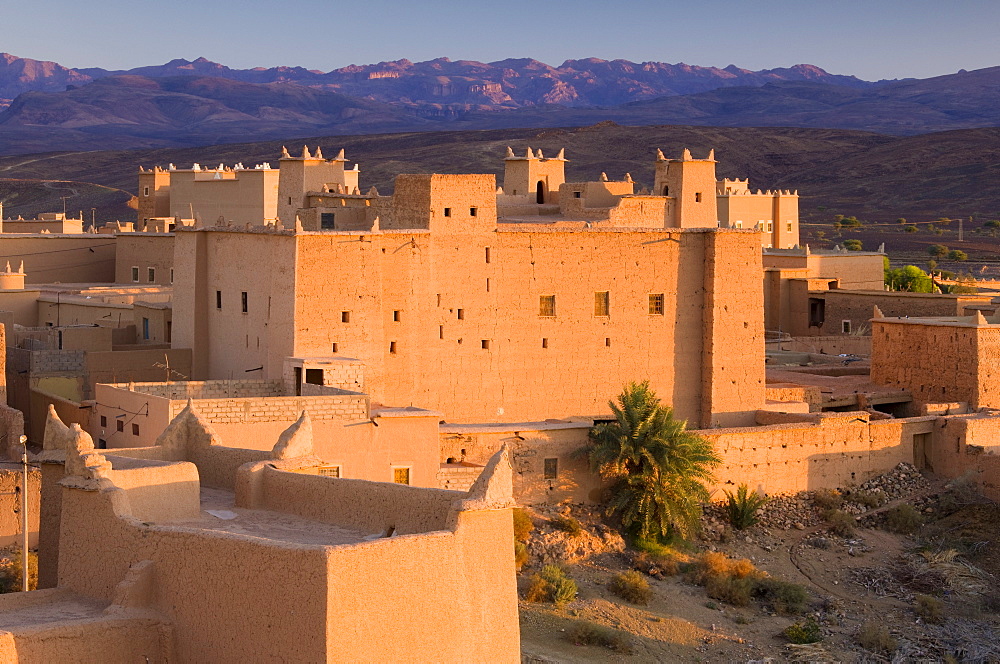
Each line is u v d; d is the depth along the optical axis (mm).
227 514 24125
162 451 27062
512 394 51594
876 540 50375
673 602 43188
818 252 92312
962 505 53125
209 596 20672
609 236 53156
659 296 54312
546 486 47781
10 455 40812
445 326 50188
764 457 51500
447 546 20484
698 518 48062
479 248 50719
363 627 19547
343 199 57781
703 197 60719
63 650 20234
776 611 43562
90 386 48500
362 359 47781
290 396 44875
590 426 48562
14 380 48625
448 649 20391
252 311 48469
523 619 40281
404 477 43312
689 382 55031
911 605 45219
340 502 23609
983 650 42062
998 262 174125
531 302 51875
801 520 51125
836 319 81938
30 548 37250
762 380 55812
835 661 40219
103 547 22453
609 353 53375
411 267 49219
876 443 54344
